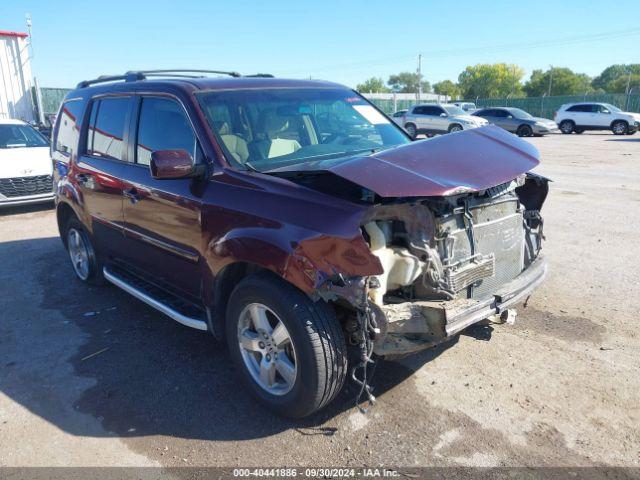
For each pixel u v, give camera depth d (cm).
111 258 511
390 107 5431
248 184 335
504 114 2947
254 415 341
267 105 410
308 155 390
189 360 414
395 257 302
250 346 339
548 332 436
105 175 473
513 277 390
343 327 322
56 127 603
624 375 370
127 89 464
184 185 374
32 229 866
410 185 283
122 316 502
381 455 300
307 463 296
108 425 337
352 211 288
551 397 347
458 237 336
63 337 461
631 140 2486
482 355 402
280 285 308
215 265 345
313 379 300
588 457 293
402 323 298
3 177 955
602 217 811
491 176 322
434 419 329
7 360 424
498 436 312
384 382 370
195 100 387
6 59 1989
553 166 1444
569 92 10375
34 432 332
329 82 487
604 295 508
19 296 562
